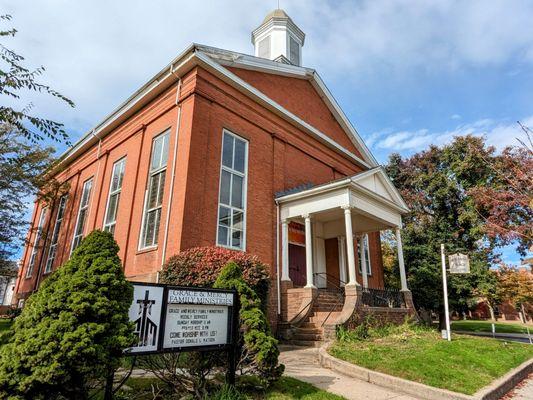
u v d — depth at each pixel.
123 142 16.42
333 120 20.47
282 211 14.74
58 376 3.46
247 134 14.38
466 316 48.97
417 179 24.70
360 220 15.91
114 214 15.51
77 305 3.84
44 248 21.38
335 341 9.71
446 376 6.78
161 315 4.72
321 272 16.81
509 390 7.21
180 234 10.91
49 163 20.27
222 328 5.41
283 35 21.50
